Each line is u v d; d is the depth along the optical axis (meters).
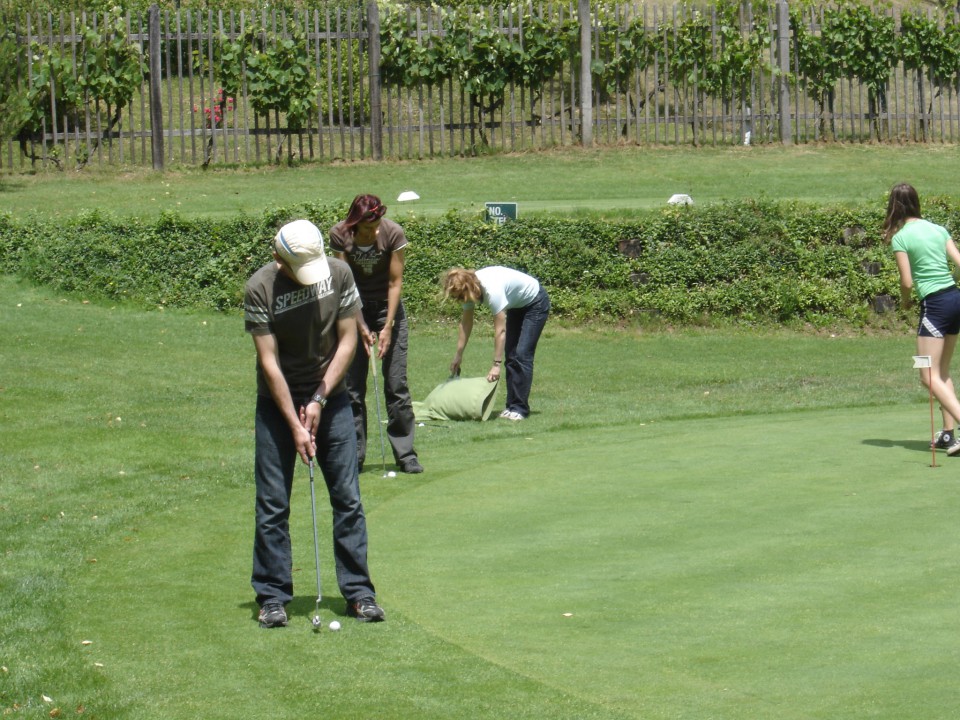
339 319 8.72
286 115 34.81
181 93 33.47
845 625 7.85
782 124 36.38
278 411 8.70
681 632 7.88
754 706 6.66
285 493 8.78
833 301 25.95
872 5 37.66
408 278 25.50
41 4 37.75
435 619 8.40
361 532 8.71
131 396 18.23
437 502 11.95
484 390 17.16
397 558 9.91
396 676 7.43
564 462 13.75
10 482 13.43
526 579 9.19
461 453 14.77
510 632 8.06
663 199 29.47
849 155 35.28
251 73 33.97
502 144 35.97
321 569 9.91
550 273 25.72
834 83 36.75
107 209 27.92
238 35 33.91
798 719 6.46
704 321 25.70
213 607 8.98
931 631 7.68
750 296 25.80
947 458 13.12
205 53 35.81
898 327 26.03
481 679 7.28
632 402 18.64
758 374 21.78
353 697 7.14
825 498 11.34
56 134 33.59
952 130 37.47
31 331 22.50
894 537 9.88
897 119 37.00
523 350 17.44
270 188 31.55
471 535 10.56
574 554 9.80
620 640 7.80
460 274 16.88
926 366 13.06
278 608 8.55
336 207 26.08
